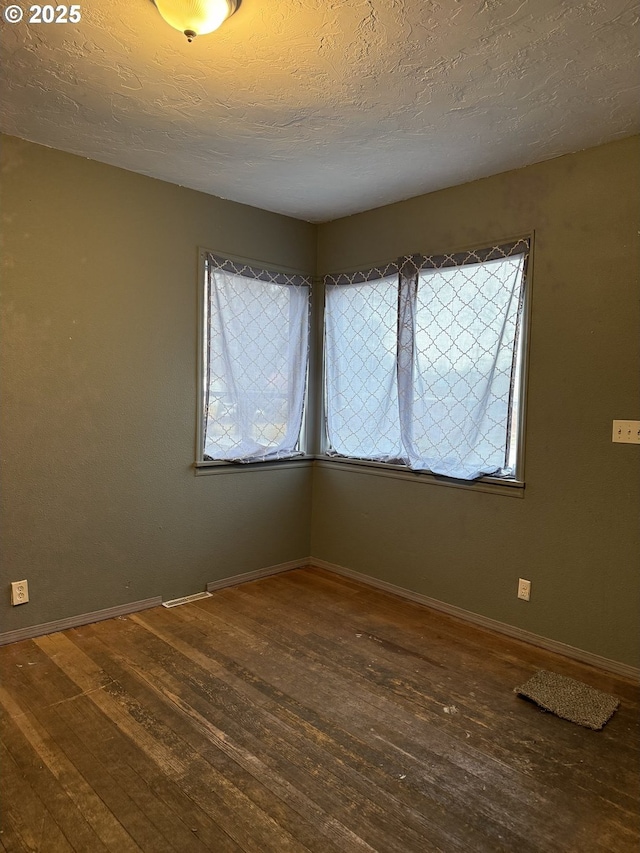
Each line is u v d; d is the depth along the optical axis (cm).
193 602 334
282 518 390
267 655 269
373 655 272
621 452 256
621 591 257
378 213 357
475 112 230
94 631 290
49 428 280
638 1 161
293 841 159
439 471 324
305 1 163
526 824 167
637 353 249
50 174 273
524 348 288
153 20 173
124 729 208
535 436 285
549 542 281
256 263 361
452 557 322
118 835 160
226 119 239
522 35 179
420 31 177
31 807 169
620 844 161
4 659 258
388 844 159
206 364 341
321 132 251
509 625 298
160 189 313
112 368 300
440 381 323
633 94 214
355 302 372
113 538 306
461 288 312
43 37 181
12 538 271
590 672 259
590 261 262
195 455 339
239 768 188
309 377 400
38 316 273
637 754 201
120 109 231
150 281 312
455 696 237
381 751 200
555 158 273
